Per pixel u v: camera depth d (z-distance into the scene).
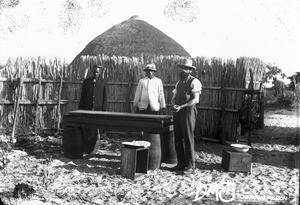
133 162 5.07
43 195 4.23
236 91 7.95
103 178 5.12
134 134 8.63
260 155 6.89
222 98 8.04
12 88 8.34
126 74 8.81
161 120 5.47
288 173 5.34
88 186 4.70
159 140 5.75
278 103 16.94
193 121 5.48
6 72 8.38
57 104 8.75
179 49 15.30
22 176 5.03
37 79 8.55
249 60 8.73
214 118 8.22
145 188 4.66
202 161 6.36
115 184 4.81
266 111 15.70
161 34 15.56
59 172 5.30
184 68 5.57
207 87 8.20
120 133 8.64
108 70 8.85
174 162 6.16
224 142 8.06
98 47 14.96
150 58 8.80
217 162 6.32
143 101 6.95
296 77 8.55
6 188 4.39
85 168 5.67
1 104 8.23
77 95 8.90
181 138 5.61
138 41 14.88
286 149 7.52
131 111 8.81
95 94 7.05
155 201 4.14
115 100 8.82
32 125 8.49
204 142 8.24
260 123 10.50
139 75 8.72
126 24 15.87
